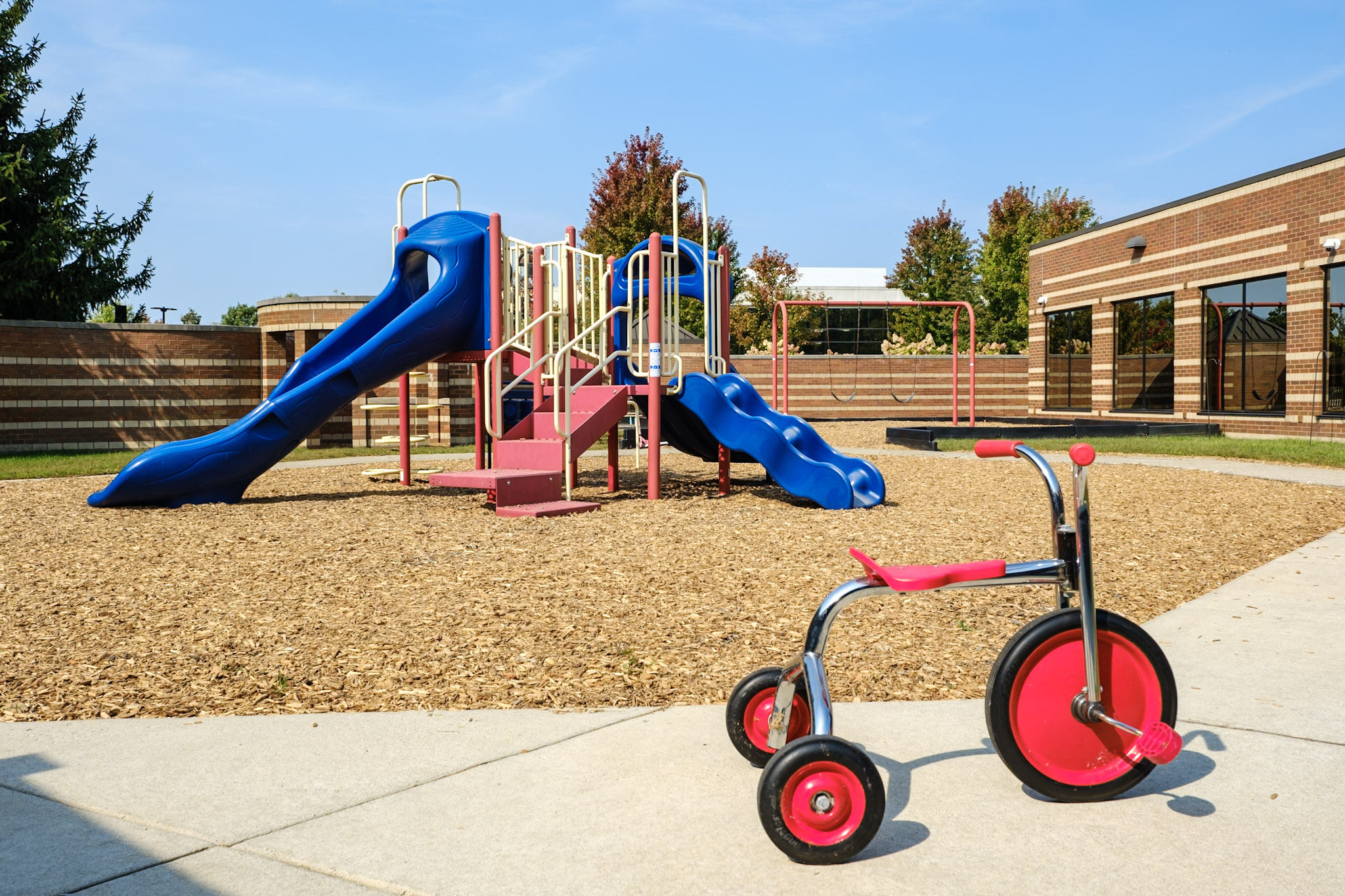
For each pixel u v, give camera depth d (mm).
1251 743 3535
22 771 3342
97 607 5609
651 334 10461
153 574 6488
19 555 7215
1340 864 2631
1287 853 2693
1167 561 6910
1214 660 4574
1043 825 2883
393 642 4887
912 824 2893
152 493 9883
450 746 3574
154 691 4227
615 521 8797
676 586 6074
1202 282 19703
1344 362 17203
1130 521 8594
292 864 2645
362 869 2619
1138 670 3082
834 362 29953
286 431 10367
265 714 3971
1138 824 2891
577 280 11477
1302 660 4559
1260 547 7418
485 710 3994
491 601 5672
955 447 17062
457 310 11000
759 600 5715
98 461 16406
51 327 20047
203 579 6336
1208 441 17062
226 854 2711
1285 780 3205
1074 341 24875
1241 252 18641
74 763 3422
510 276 11141
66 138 25812
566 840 2793
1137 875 2574
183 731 3756
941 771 3305
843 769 2625
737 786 3182
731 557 7004
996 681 2977
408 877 2576
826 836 2643
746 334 37219
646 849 2738
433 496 11141
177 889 2498
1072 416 24688
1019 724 2990
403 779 3258
